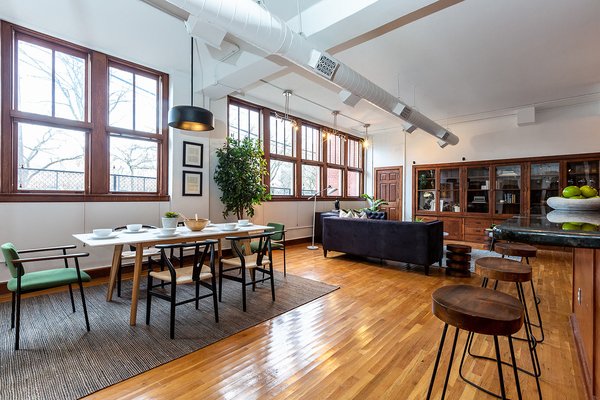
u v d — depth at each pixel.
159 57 4.05
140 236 2.66
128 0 3.16
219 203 5.08
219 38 3.01
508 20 3.24
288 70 4.43
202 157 4.73
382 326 2.49
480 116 6.76
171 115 2.84
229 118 5.44
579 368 1.89
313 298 3.15
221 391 1.66
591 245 0.90
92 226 3.67
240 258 2.84
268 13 2.47
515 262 1.99
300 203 6.89
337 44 3.17
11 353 2.00
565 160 6.00
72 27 3.34
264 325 2.50
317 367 1.90
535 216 1.68
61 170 3.51
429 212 7.71
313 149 7.38
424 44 3.76
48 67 3.41
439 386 1.73
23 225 3.21
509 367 1.92
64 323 2.46
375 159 8.85
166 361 1.94
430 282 3.75
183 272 2.57
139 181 4.17
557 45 3.75
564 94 5.43
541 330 2.27
